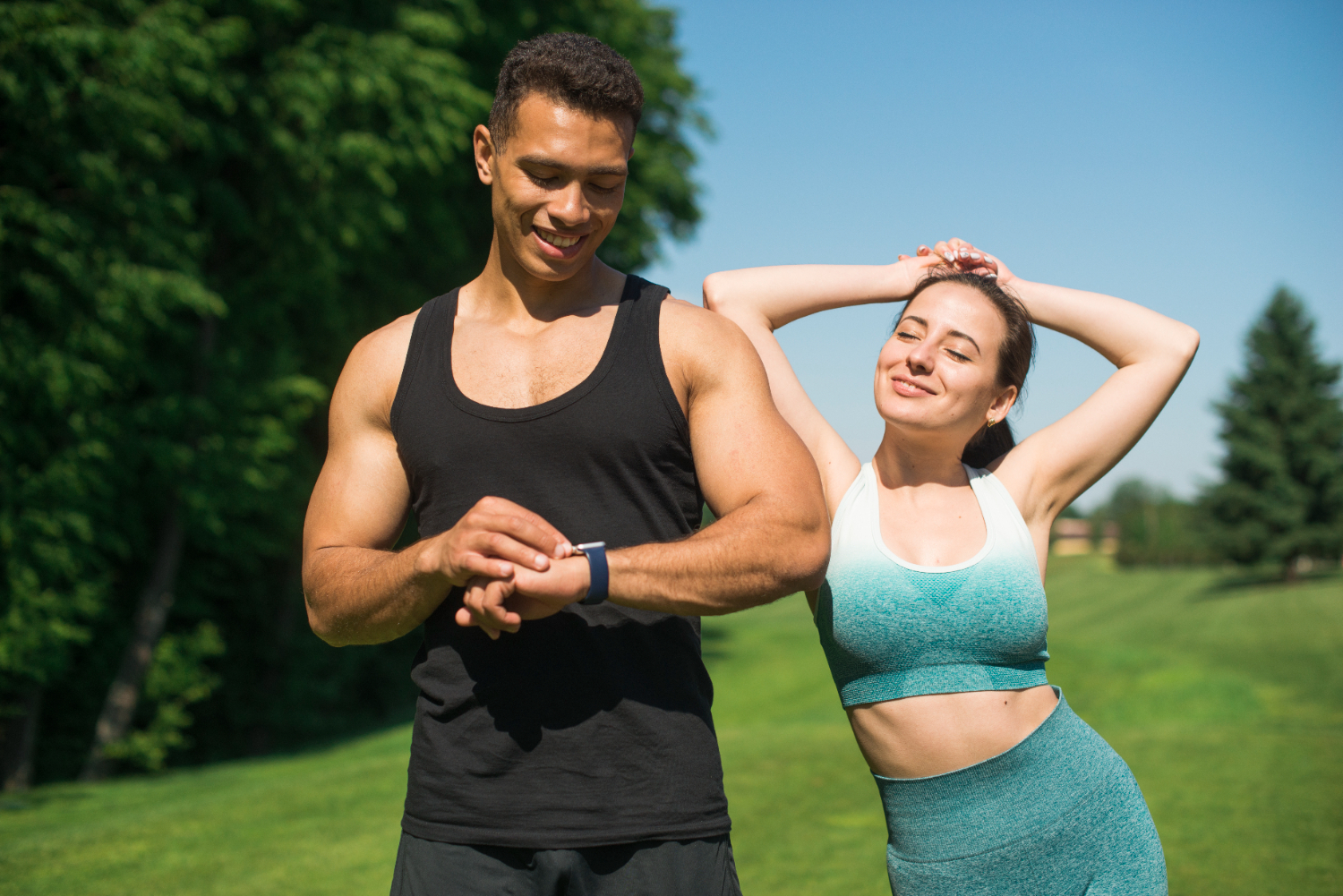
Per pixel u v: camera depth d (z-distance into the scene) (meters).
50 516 9.09
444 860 1.66
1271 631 28.30
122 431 9.92
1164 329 2.19
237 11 10.51
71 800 7.81
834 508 2.13
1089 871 1.91
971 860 1.92
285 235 11.38
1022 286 2.29
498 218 1.73
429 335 1.82
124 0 9.02
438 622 1.73
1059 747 1.95
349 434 1.86
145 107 8.92
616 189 1.69
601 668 1.65
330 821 6.06
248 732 13.25
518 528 1.49
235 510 11.17
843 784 7.12
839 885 4.77
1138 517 78.06
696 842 1.65
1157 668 16.44
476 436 1.70
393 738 12.73
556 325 1.78
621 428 1.68
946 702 1.95
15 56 8.41
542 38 1.67
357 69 10.95
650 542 1.64
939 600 1.94
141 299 9.14
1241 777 7.25
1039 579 2.01
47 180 9.03
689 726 1.69
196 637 11.62
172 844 5.53
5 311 9.30
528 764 1.64
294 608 13.81
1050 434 2.17
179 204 9.58
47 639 9.13
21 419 9.20
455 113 11.64
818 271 2.32
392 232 12.95
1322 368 46.75
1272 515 45.31
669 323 1.75
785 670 18.83
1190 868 4.96
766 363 2.23
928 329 2.04
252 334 12.07
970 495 2.09
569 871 1.62
